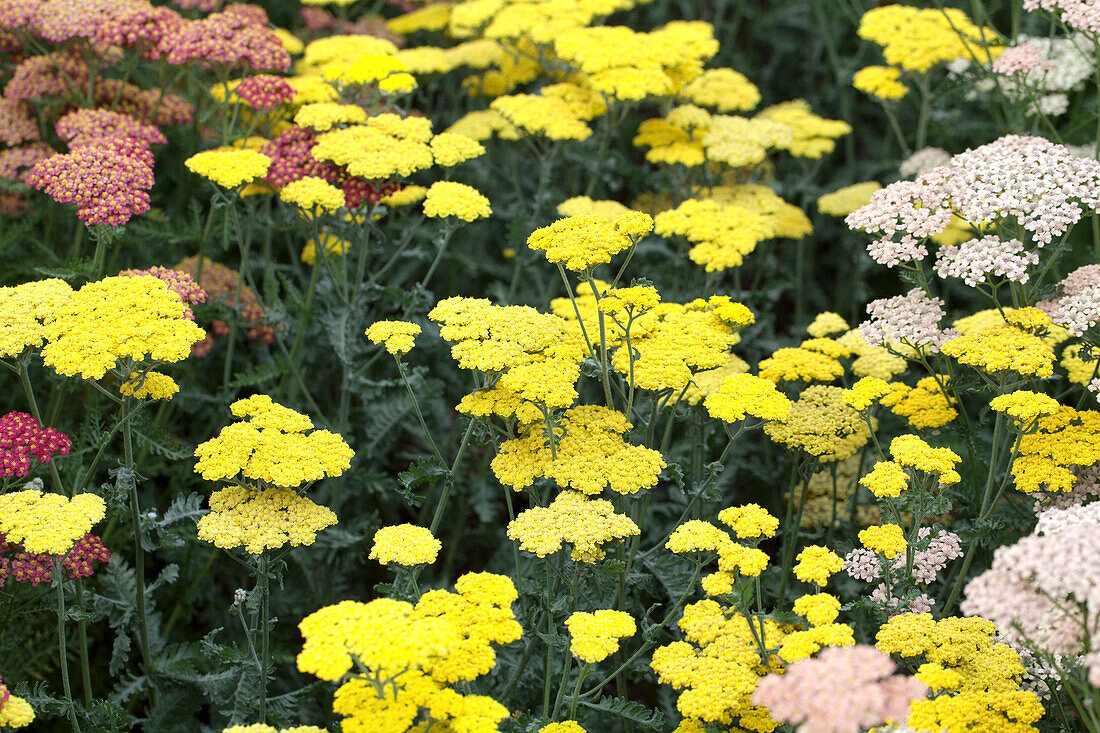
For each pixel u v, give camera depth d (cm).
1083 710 398
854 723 311
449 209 566
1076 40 708
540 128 698
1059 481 461
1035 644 379
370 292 629
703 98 781
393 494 679
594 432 484
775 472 653
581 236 480
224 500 455
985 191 502
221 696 521
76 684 564
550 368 473
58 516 420
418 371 598
